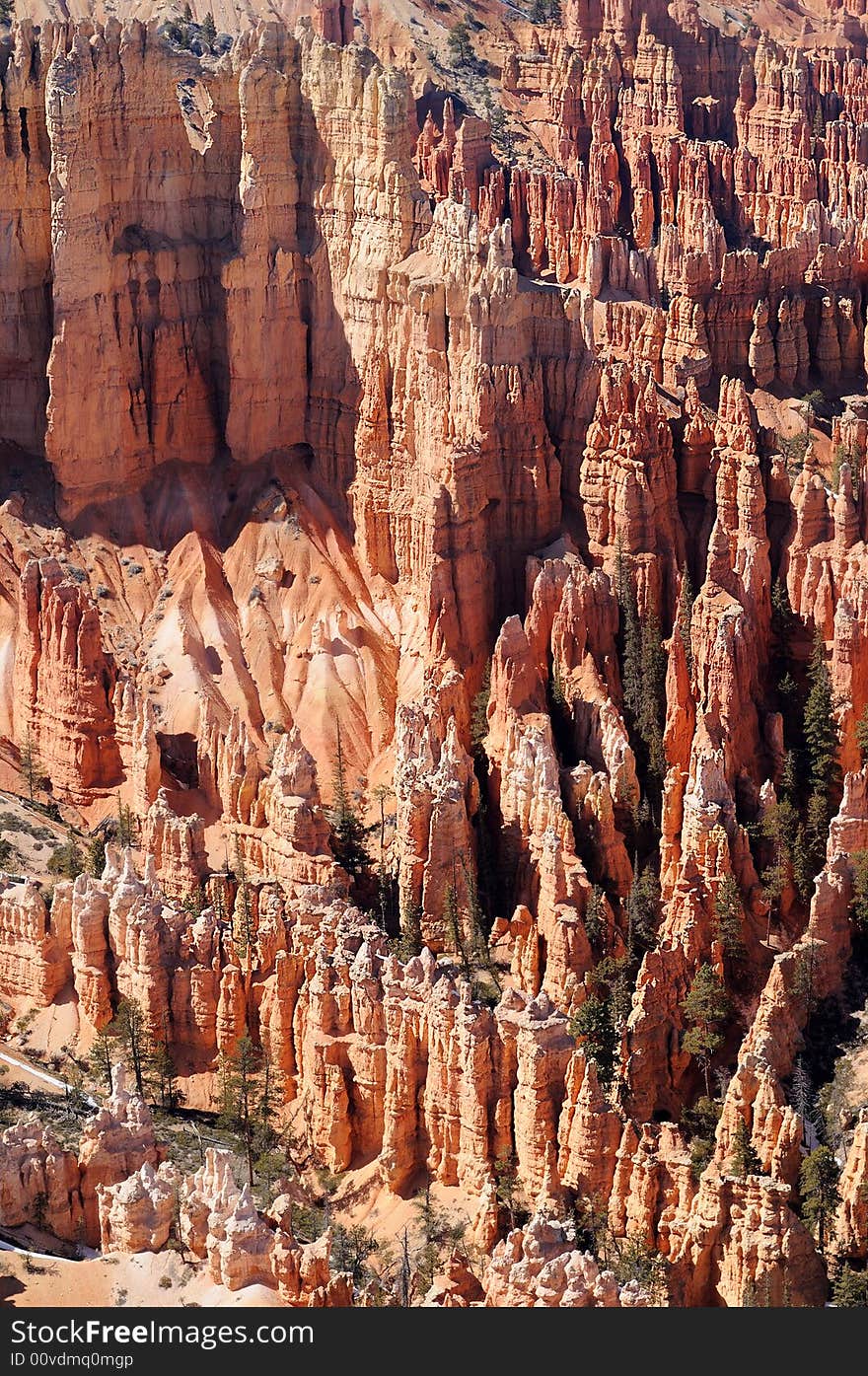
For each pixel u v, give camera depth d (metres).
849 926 151.00
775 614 173.25
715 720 164.50
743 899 156.00
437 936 154.75
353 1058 137.50
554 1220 124.69
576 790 161.00
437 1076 133.62
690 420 179.75
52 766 172.50
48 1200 125.69
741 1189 127.06
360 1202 135.12
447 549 173.12
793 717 170.62
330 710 175.62
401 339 180.75
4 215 184.38
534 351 179.50
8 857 160.88
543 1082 130.50
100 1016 147.12
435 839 154.25
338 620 180.12
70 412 184.50
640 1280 124.00
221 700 176.12
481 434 175.62
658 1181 129.62
